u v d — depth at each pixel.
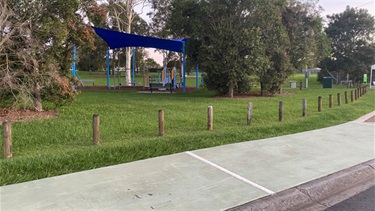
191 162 5.42
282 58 18.34
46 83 9.52
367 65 34.06
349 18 34.00
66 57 10.78
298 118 10.24
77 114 9.98
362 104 14.76
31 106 10.27
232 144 6.71
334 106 13.71
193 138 7.09
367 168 5.34
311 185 4.48
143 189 4.19
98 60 61.97
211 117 8.18
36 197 3.87
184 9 16.94
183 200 3.88
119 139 7.07
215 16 16.06
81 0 10.20
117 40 20.06
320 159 5.71
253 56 15.66
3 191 4.04
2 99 9.66
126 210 3.57
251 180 4.61
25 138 6.82
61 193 4.00
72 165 5.14
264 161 5.54
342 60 34.50
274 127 8.62
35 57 9.26
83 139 6.95
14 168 4.85
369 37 34.31
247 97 17.09
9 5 8.84
